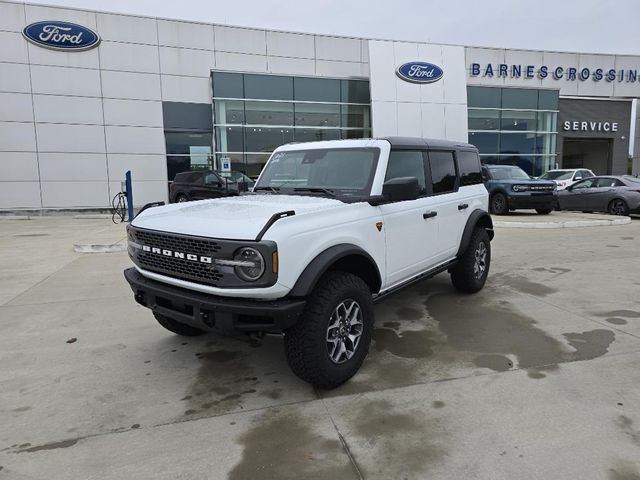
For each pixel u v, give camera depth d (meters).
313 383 3.42
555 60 27.55
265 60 21.89
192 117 21.08
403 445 2.80
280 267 3.04
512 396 3.36
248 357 4.16
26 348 4.37
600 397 3.32
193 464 2.65
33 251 9.70
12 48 18.53
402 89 22.72
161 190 20.92
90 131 19.75
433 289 6.39
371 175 4.18
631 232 11.88
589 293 6.09
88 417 3.16
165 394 3.48
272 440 2.87
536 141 26.61
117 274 7.41
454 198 5.39
